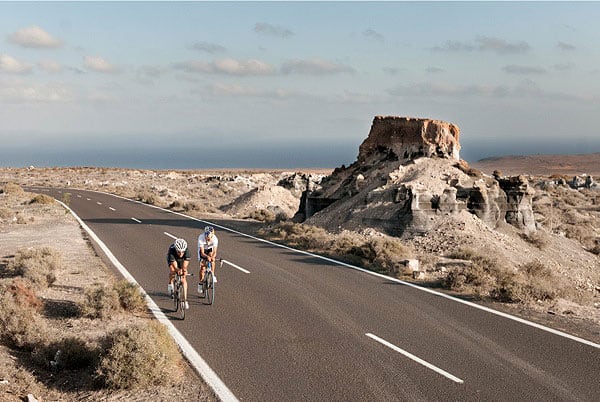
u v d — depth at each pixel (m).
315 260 16.62
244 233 23.84
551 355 7.86
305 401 6.35
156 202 39.94
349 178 27.53
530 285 11.68
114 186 62.78
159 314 10.23
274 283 13.14
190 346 8.36
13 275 12.93
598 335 8.88
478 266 13.47
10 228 23.47
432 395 6.48
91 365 7.39
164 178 77.06
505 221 22.89
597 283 19.19
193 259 16.84
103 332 8.95
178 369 7.43
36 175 79.31
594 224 37.56
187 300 11.37
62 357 7.42
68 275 13.47
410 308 10.70
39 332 8.32
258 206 42.34
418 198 20.78
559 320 9.83
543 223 33.38
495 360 7.67
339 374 7.18
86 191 53.44
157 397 6.56
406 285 12.95
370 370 7.31
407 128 26.41
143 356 7.00
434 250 18.41
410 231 20.22
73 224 25.45
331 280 13.52
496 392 6.55
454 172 23.42
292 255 17.62
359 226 21.78
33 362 7.58
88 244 19.16
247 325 9.51
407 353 7.99
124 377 6.83
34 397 6.34
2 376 6.83
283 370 7.34
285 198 46.16
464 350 8.11
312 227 22.16
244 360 7.73
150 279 13.42
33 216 28.03
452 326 9.41
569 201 48.94
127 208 35.59
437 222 20.33
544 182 61.72
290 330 9.21
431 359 7.73
